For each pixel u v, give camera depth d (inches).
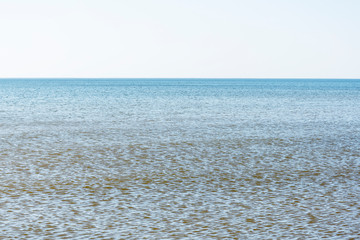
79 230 652.7
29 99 4227.4
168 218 709.3
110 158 1236.5
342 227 673.0
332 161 1217.4
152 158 1241.4
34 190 874.8
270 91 6776.6
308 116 2645.2
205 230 655.8
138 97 4704.7
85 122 2217.0
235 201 807.7
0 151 1336.1
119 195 844.6
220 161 1203.2
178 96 4958.2
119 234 637.3
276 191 882.1
